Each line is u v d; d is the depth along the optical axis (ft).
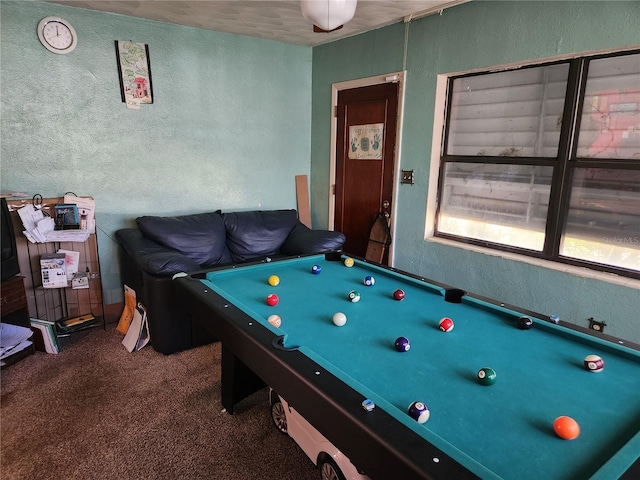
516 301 8.91
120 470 5.54
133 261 9.31
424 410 3.32
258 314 5.40
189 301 6.23
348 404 3.34
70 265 9.53
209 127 11.79
